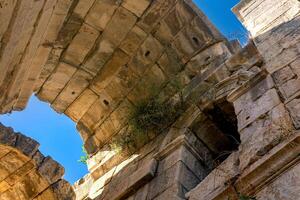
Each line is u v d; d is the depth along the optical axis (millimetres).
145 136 9266
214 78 8930
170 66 9859
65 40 9891
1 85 7133
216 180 5715
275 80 6621
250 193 4934
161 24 9922
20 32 6324
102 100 10516
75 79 10453
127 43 10094
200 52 9695
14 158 9000
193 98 8891
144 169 7887
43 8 6590
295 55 6781
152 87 9836
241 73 8344
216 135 8367
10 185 9484
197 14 9812
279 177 4797
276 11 8672
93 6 9648
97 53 10188
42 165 8992
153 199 6973
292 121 5406
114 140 9867
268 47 7645
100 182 9305
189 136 8180
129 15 9828
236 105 7016
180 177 7043
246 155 5539
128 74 10234
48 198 9062
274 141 5309
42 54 9086
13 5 5551
